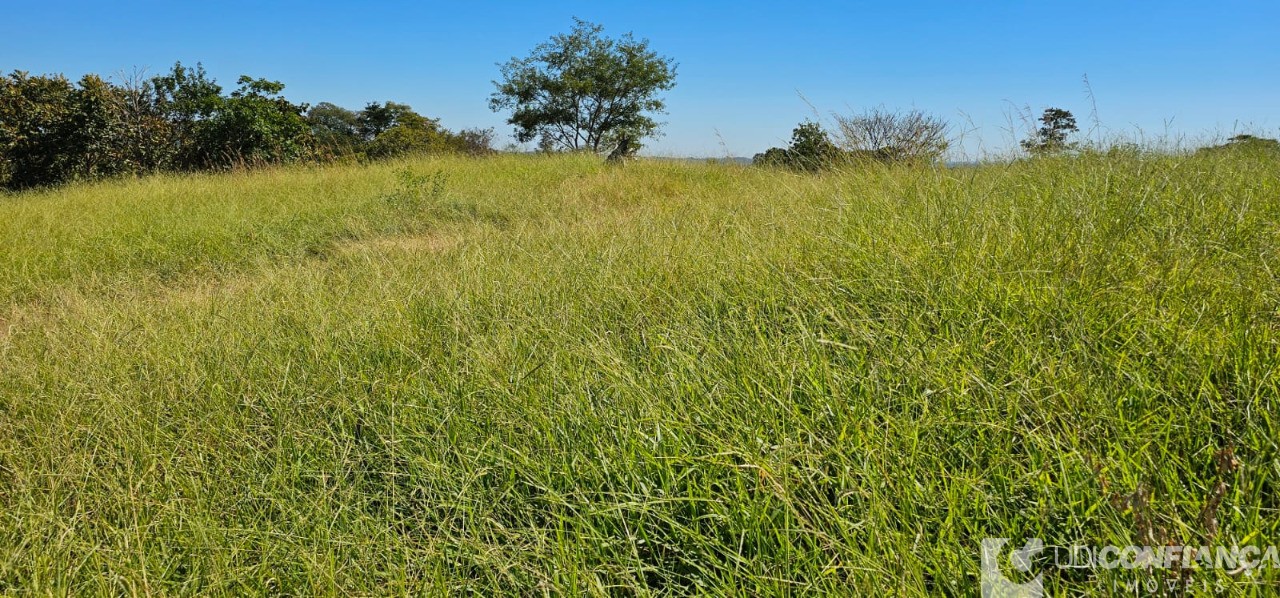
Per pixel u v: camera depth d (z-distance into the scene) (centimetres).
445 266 495
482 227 692
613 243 480
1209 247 317
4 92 1752
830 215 481
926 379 235
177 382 337
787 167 820
